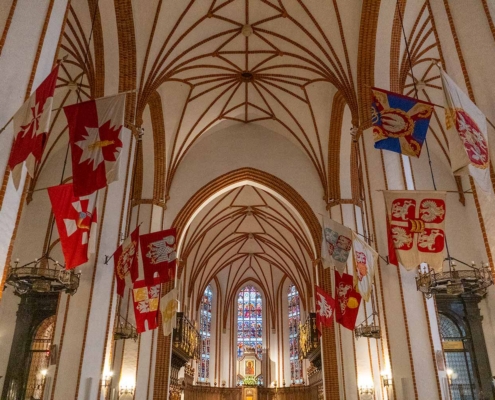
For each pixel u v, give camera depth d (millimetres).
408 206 9961
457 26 7855
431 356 11828
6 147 6617
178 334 23562
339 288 14484
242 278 38969
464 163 6539
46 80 6445
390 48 15258
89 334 11852
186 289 30797
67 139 20844
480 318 18922
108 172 7270
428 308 12453
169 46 17438
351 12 15992
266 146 24703
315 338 24484
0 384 18609
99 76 15141
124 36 15211
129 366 18672
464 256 19312
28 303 19906
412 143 8523
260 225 32250
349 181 22000
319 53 18172
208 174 24062
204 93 21797
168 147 22250
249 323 38688
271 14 17844
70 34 15242
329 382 20734
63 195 9219
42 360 19375
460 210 20156
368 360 18453
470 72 7590
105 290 12547
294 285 37344
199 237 29672
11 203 6734
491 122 7242
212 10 17375
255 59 20250
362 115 15164
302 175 23922
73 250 9000
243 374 36406
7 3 6953
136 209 21062
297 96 21938
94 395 11547
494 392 17859
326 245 12734
